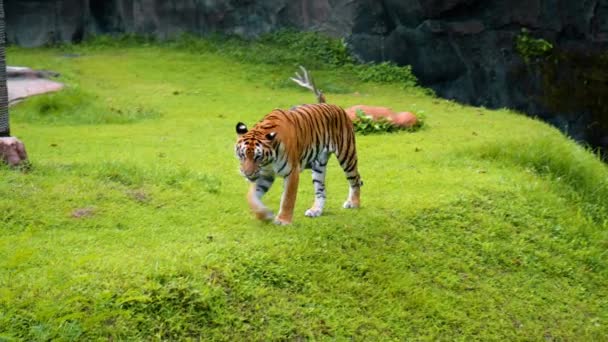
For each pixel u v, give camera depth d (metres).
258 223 9.15
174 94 19.47
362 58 23.95
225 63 23.47
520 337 8.55
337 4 24.45
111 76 21.33
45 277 7.23
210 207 9.73
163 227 8.92
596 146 20.31
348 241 9.04
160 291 7.21
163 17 26.47
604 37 21.44
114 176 10.48
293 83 21.56
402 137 15.30
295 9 25.38
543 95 21.08
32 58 23.36
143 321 6.95
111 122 16.20
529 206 11.19
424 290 8.72
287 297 7.89
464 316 8.58
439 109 19.50
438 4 21.88
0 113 10.72
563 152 13.80
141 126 15.79
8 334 6.52
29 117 16.12
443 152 13.67
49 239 8.29
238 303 7.55
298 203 10.45
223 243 8.30
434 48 22.38
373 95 21.16
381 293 8.44
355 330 7.84
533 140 14.23
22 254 7.70
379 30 23.44
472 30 21.89
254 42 25.33
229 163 12.54
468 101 22.11
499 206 10.95
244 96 19.59
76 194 9.56
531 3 21.50
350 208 10.18
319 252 8.62
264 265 8.05
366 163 12.98
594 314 9.35
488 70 21.78
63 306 6.82
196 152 13.31
